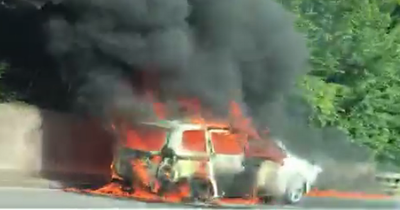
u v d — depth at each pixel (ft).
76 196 121.60
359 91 178.81
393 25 195.52
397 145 178.81
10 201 108.88
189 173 112.88
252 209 110.63
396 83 181.68
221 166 115.34
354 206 125.29
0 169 160.04
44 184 144.46
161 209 103.45
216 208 109.60
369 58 179.01
